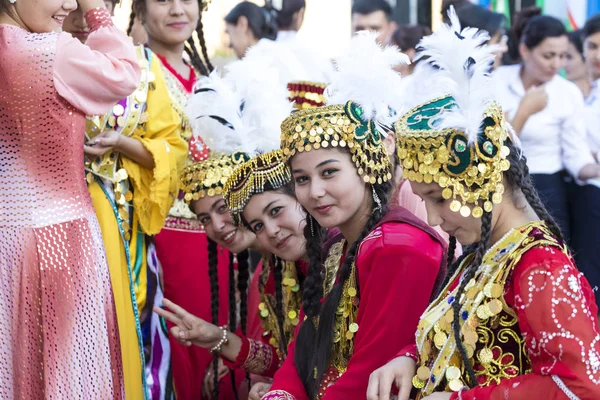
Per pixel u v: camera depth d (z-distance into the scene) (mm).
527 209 2369
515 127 5703
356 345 2789
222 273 4371
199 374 4168
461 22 5730
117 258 3539
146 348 3746
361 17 6605
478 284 2316
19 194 3143
